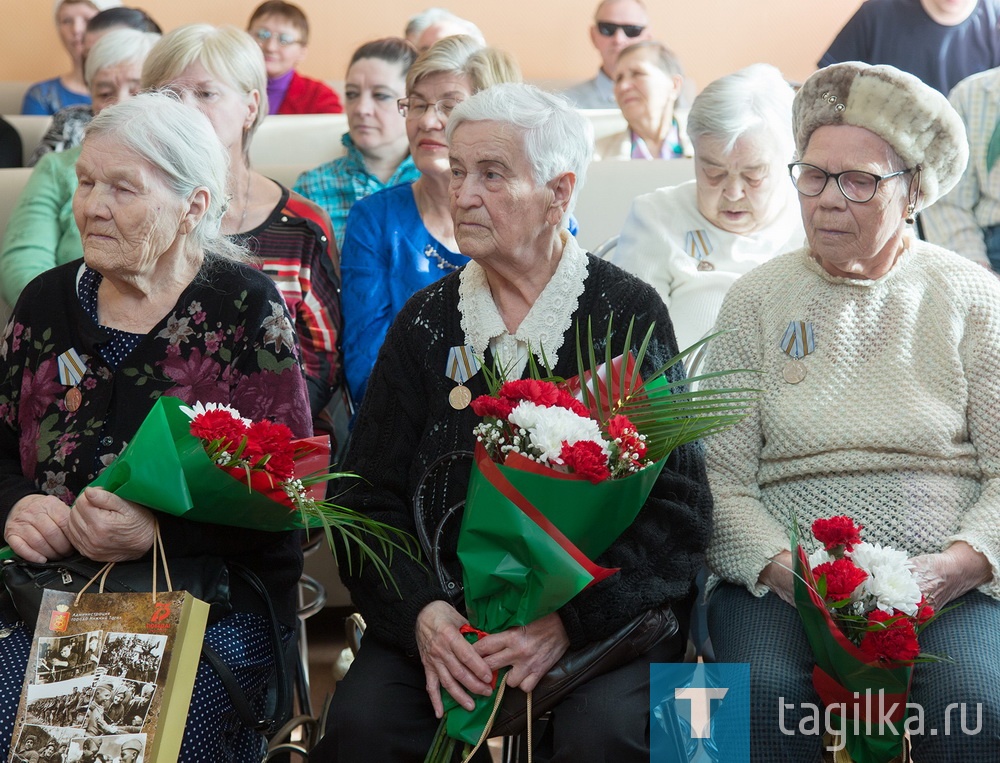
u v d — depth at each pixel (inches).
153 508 69.9
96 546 70.0
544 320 78.8
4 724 67.2
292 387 80.7
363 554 75.4
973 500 80.4
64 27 222.5
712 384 84.7
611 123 167.3
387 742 70.4
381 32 293.9
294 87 220.7
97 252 76.9
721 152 108.0
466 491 76.9
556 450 65.7
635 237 114.6
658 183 130.0
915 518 78.5
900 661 67.0
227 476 68.8
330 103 221.3
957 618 75.4
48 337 81.4
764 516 81.0
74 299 81.7
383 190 119.4
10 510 76.1
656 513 74.3
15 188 126.8
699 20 298.0
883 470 80.1
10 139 176.2
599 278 80.4
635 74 163.2
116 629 65.1
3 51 288.7
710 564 81.2
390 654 74.6
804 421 81.0
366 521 74.4
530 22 296.8
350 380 111.9
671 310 111.4
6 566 72.5
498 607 69.1
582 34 297.7
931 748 70.7
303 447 75.1
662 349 78.4
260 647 76.5
